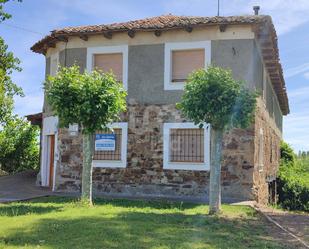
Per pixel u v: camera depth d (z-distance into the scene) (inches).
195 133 614.2
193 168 608.4
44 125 756.0
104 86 485.7
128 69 649.6
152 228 350.9
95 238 310.7
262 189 686.5
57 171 673.6
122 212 435.2
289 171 1126.4
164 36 637.3
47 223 363.3
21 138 1042.7
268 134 831.7
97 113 481.1
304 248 312.7
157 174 624.4
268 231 373.7
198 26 605.6
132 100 643.5
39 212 432.1
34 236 315.6
